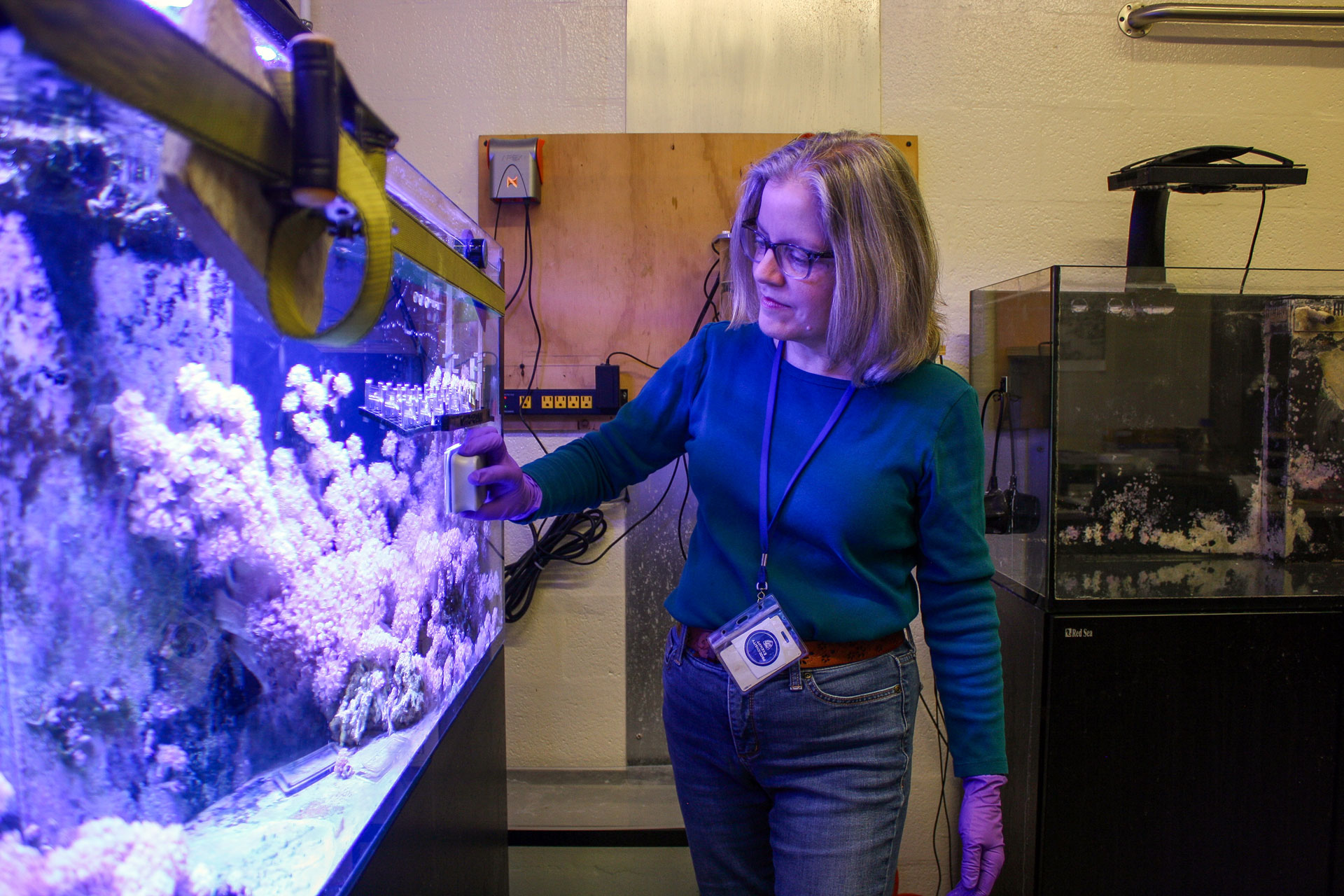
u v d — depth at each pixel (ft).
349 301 1.89
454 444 3.22
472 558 3.53
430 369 2.94
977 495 2.87
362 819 2.32
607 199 5.73
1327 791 4.67
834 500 2.76
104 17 1.02
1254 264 5.90
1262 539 4.80
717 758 2.99
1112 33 5.78
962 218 5.83
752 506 2.95
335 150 1.44
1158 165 4.96
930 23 5.77
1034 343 4.82
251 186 1.37
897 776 2.85
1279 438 4.77
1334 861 4.69
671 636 3.27
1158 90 5.82
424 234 2.64
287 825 1.98
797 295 2.68
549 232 5.74
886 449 2.77
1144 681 4.61
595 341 5.79
